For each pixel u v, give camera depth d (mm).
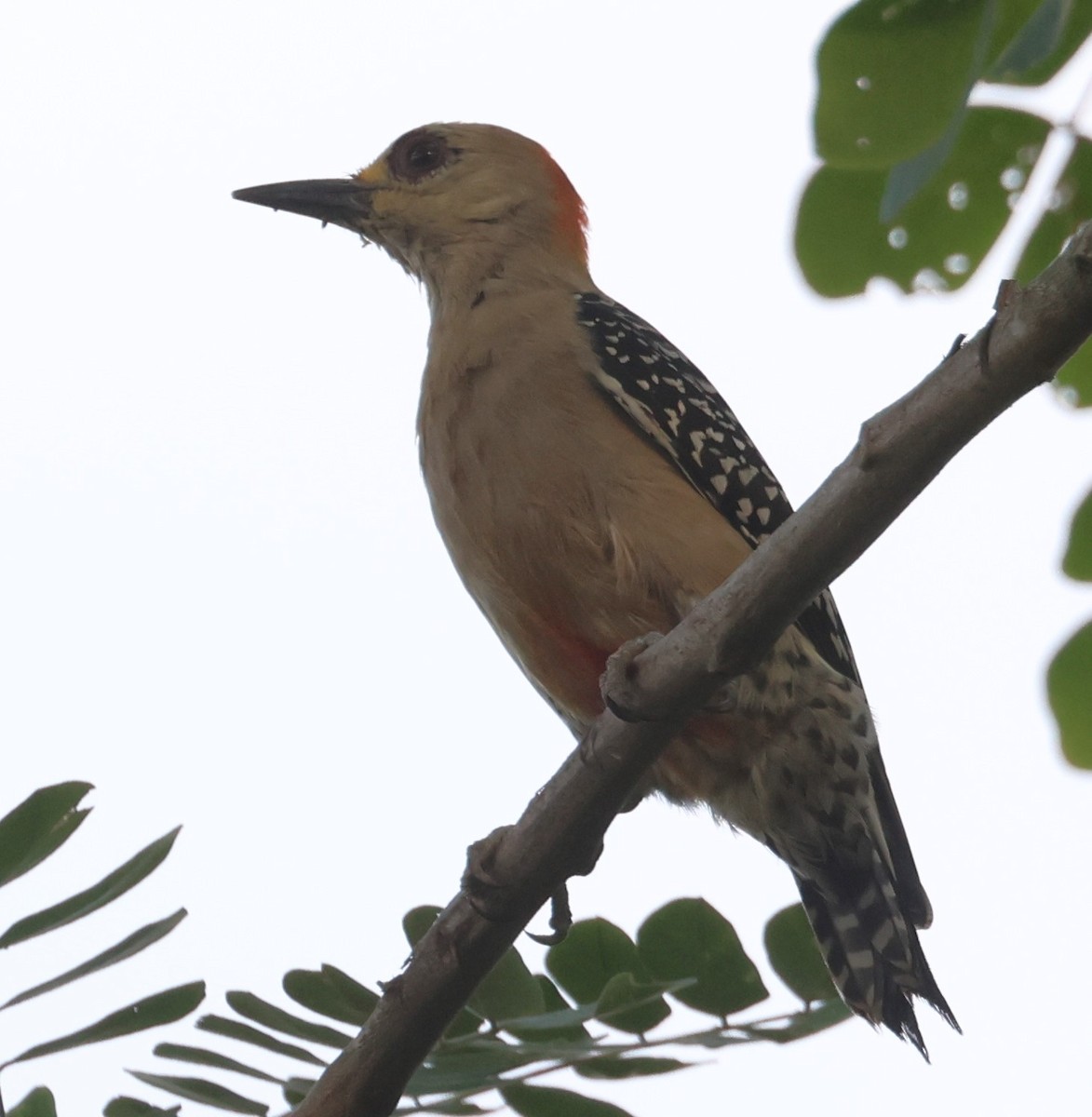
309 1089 8234
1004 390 7109
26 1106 7891
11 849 7711
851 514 7516
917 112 8945
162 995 7812
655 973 8625
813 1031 8453
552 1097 8336
